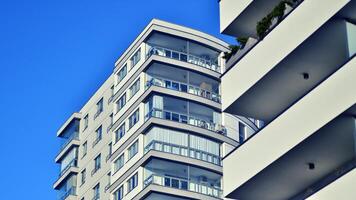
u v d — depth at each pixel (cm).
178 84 7381
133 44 7694
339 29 3095
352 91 2848
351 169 2811
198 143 7225
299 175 3288
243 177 3372
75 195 8088
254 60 3469
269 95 3503
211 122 7381
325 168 3225
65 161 8438
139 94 7356
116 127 7606
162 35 7500
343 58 3222
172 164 7038
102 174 7738
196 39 7550
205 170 7125
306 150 3102
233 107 3612
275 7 3419
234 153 3462
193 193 6969
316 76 3362
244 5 3712
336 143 3042
